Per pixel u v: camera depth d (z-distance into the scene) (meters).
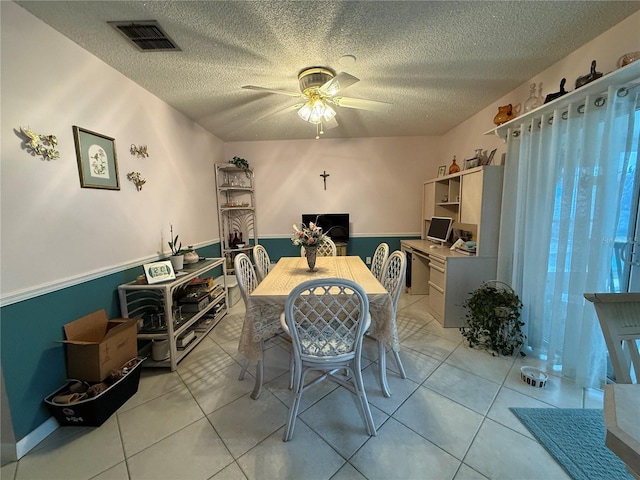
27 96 1.44
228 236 4.41
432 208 3.89
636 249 1.63
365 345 2.45
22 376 1.39
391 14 1.56
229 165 3.94
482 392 1.76
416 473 1.23
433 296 3.05
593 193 1.68
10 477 1.24
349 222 4.57
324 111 2.29
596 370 1.73
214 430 1.50
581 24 1.66
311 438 1.43
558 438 1.38
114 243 2.05
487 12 1.55
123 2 1.41
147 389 1.86
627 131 1.53
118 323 1.87
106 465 1.30
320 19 1.59
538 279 2.13
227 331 2.77
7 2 1.35
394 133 4.19
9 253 1.35
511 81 2.43
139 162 2.35
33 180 1.47
